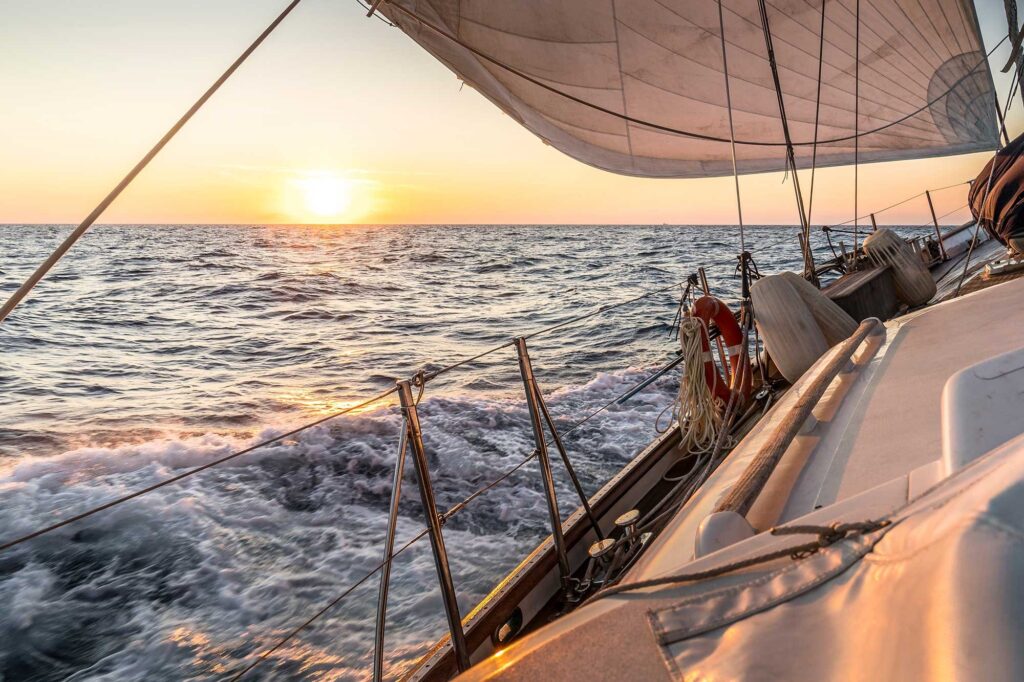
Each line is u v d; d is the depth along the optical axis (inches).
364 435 265.3
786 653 26.3
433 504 79.0
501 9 160.2
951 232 370.9
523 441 252.1
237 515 203.8
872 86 218.2
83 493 247.9
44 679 142.1
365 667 134.3
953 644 19.5
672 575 34.9
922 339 97.6
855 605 26.3
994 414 39.8
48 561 182.4
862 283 179.0
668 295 746.2
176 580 172.4
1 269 1199.6
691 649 29.5
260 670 137.9
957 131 244.2
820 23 189.9
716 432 120.3
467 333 596.7
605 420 265.6
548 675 30.8
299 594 162.6
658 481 124.4
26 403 395.2
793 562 31.8
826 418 76.1
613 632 32.2
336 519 199.8
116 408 385.1
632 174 201.2
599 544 94.3
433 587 157.8
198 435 335.0
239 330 636.1
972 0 216.7
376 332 613.3
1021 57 200.4
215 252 1617.9
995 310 101.8
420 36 160.4
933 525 25.5
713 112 194.7
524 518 187.5
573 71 175.5
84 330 641.0
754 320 152.0
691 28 177.2
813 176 181.2
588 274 1055.0
